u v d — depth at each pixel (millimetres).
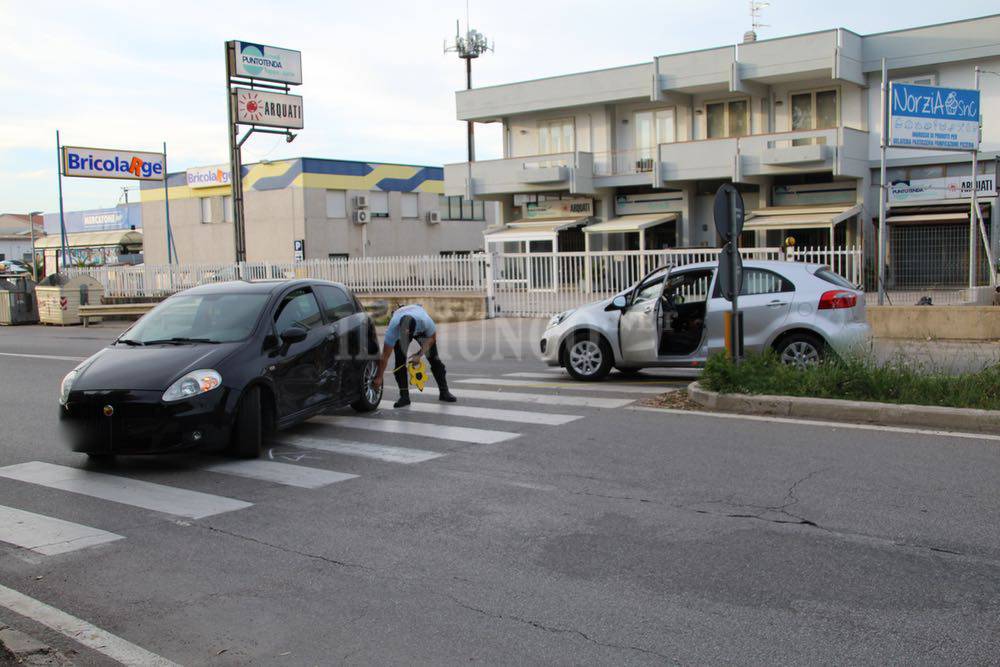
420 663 3955
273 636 4293
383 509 6324
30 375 14977
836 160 28719
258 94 29031
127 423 7363
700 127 33969
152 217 52562
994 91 28359
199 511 6410
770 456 7414
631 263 20250
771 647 3979
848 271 17609
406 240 49906
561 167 34750
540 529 5762
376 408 10414
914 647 3939
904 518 5695
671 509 6074
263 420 8250
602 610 4449
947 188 28875
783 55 30297
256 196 46844
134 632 4391
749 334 10914
